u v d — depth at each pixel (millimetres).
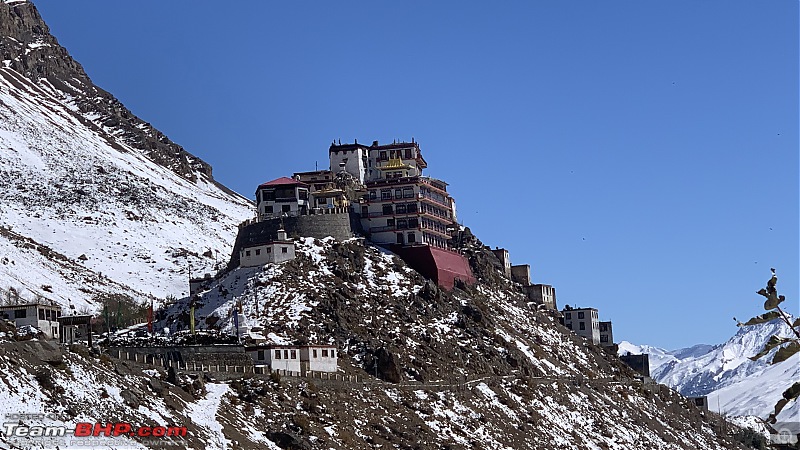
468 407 174375
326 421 141750
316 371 163625
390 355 175750
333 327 185250
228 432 122688
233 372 147250
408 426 153875
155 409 116688
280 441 127812
